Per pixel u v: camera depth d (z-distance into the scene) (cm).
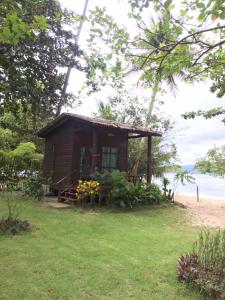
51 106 1312
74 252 608
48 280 464
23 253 582
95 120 1256
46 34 1122
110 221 952
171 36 351
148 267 539
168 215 1106
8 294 412
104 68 406
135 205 1223
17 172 1627
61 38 1226
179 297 424
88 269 518
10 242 648
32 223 843
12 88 1056
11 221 771
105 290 441
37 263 534
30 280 461
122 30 355
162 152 1914
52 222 880
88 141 1466
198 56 354
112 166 1480
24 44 1002
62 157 1501
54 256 575
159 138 1920
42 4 953
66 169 1451
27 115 1513
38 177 1357
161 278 491
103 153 1470
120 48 364
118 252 623
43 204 1199
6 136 1819
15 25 290
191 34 320
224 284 419
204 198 1838
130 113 2042
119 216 1038
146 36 357
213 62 376
